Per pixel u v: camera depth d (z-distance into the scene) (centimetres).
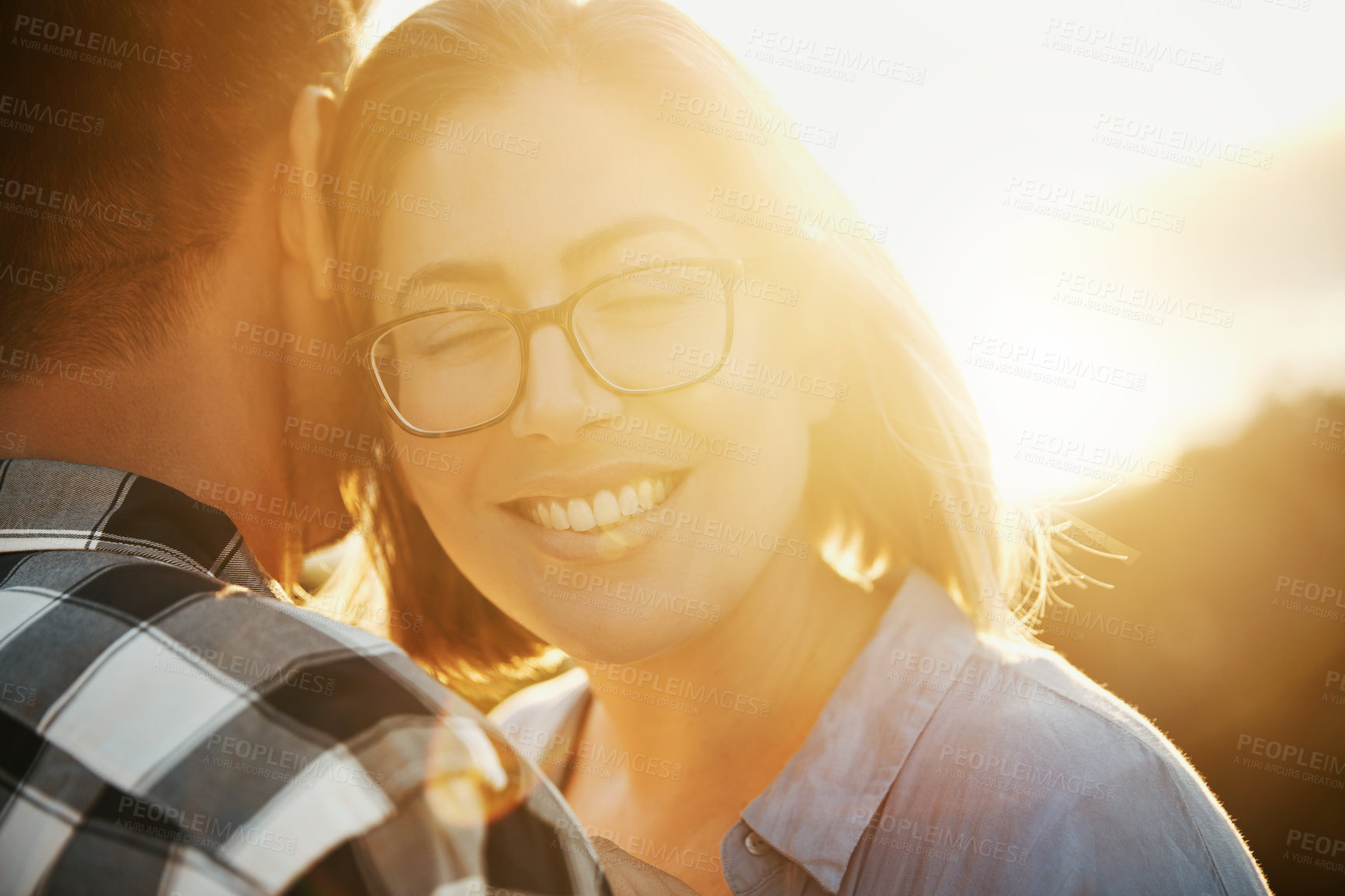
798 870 104
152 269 66
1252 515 283
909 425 119
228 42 70
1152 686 271
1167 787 96
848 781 103
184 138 67
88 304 62
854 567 124
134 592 45
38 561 48
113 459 65
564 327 106
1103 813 93
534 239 106
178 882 38
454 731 45
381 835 40
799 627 116
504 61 105
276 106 77
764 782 117
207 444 70
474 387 110
